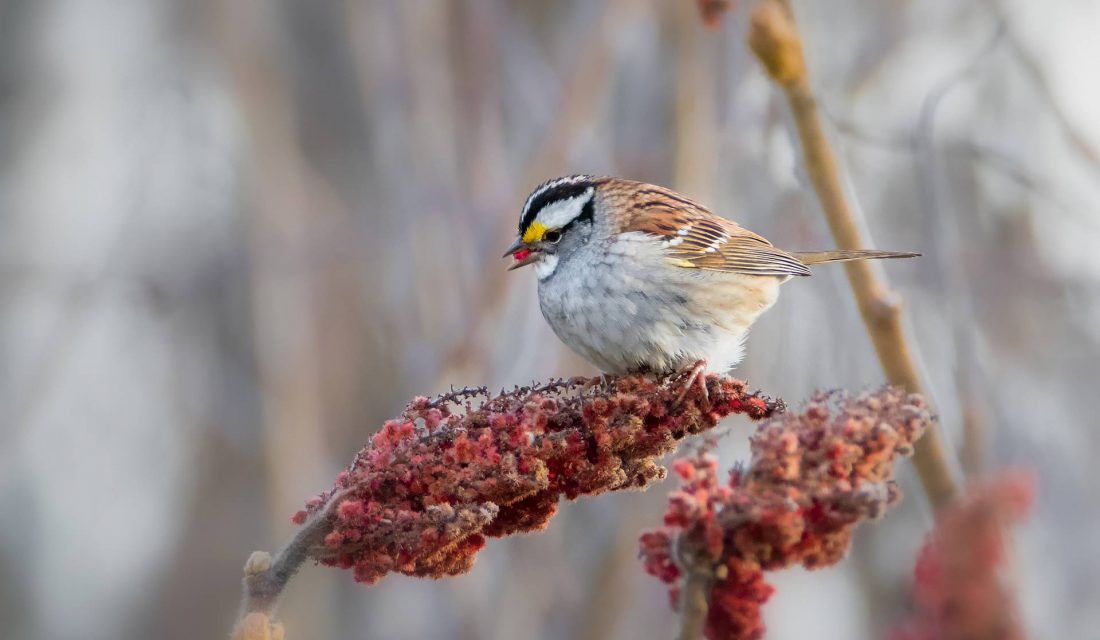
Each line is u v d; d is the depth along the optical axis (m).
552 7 15.28
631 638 12.20
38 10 18.22
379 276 15.39
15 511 16.53
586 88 12.59
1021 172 12.46
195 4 17.72
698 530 5.00
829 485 5.21
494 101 13.13
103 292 16.47
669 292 8.79
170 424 16.98
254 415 16.41
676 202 9.22
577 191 9.07
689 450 5.27
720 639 5.12
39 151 17.70
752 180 12.68
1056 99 12.91
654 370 8.97
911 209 13.37
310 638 13.73
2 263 16.78
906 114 13.92
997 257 13.57
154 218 17.00
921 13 14.33
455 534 5.70
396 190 12.80
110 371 16.84
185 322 16.69
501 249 12.27
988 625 4.18
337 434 15.50
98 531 16.84
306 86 17.00
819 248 12.34
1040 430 13.20
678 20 12.38
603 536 12.58
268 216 15.32
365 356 15.56
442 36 13.09
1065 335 13.55
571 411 6.31
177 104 17.31
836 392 5.61
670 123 13.00
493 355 11.98
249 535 16.52
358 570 5.80
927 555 4.38
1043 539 12.66
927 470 6.26
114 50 18.11
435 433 6.03
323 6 17.14
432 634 12.41
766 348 12.42
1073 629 12.23
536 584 12.26
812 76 6.98
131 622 16.52
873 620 12.75
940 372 10.77
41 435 16.84
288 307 15.05
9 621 16.25
